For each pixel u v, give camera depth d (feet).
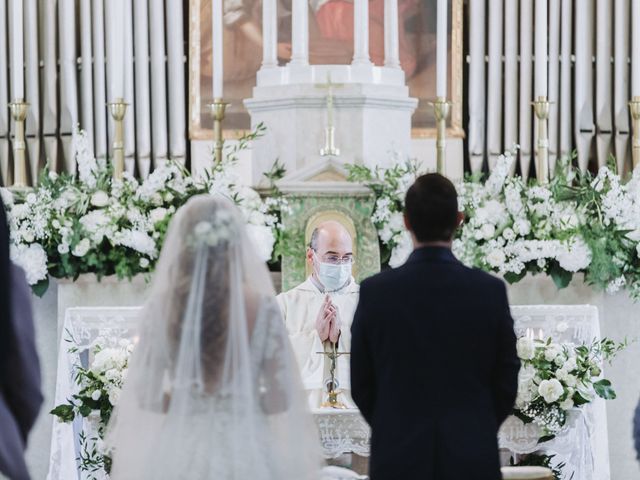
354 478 20.75
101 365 22.40
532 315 25.49
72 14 34.37
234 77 33.76
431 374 15.84
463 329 15.93
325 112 27.17
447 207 16.25
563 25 34.47
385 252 26.11
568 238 25.59
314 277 25.09
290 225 25.90
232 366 15.78
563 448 23.29
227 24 33.73
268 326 16.12
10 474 13.92
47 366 26.81
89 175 26.43
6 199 26.58
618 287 26.35
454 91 34.19
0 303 13.83
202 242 16.07
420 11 34.09
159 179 25.98
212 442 15.58
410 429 15.72
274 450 15.81
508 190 25.85
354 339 16.29
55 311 26.94
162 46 34.32
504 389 16.10
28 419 14.37
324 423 21.95
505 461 23.89
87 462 23.43
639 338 26.89
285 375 16.03
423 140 34.04
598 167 34.47
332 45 33.27
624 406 26.99
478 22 34.37
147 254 25.84
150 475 15.60
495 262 25.49
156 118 34.35
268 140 27.55
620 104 34.37
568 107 34.55
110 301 26.40
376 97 27.17
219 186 25.98
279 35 33.60
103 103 34.40
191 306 15.88
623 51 34.30
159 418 15.92
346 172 26.00
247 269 16.26
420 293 16.05
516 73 34.37
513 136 34.35
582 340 25.49
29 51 34.42
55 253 26.04
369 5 33.55
